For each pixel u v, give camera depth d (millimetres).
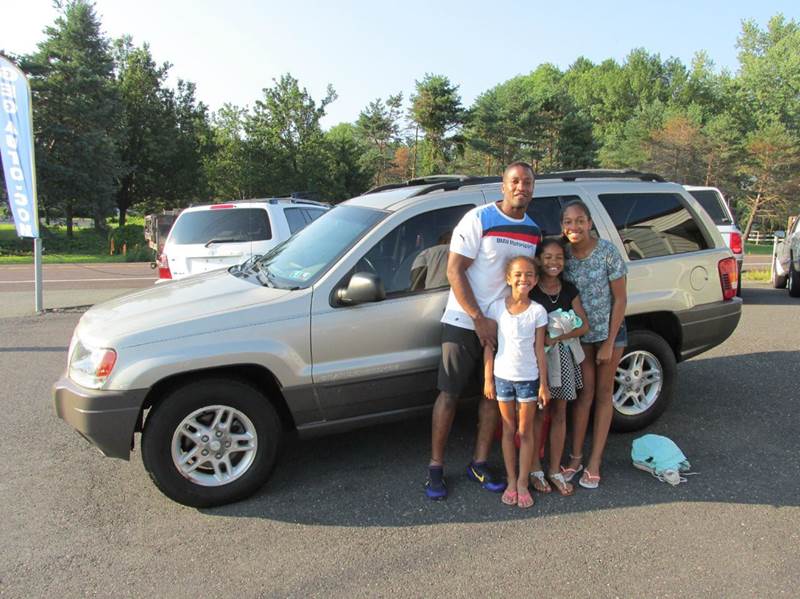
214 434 3600
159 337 3461
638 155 51812
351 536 3297
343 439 4625
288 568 3012
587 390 3838
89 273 18875
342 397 3783
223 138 49875
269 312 3627
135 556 3125
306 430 3793
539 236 3756
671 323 4742
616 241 4492
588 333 3746
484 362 3727
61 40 37719
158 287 4457
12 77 9602
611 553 3094
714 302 4848
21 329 8828
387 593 2805
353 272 3809
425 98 50906
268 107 47594
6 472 4094
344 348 3744
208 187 49062
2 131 9680
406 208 4027
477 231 3600
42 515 3537
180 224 8320
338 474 4043
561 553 3100
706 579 2865
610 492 3744
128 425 3406
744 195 49719
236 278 4340
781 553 3064
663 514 3471
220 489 3600
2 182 34625
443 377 3660
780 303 10930
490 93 49531
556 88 52500
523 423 3557
